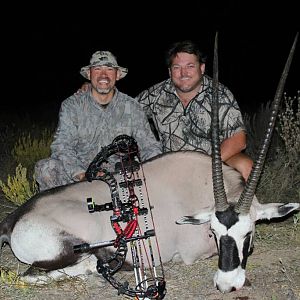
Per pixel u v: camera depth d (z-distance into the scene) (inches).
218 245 150.8
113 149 160.6
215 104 148.3
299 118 258.8
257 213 158.4
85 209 162.9
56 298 152.6
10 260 179.5
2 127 409.7
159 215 169.0
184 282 160.9
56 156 191.9
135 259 146.0
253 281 158.6
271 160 277.0
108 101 199.3
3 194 243.9
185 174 173.6
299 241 186.4
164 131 212.5
